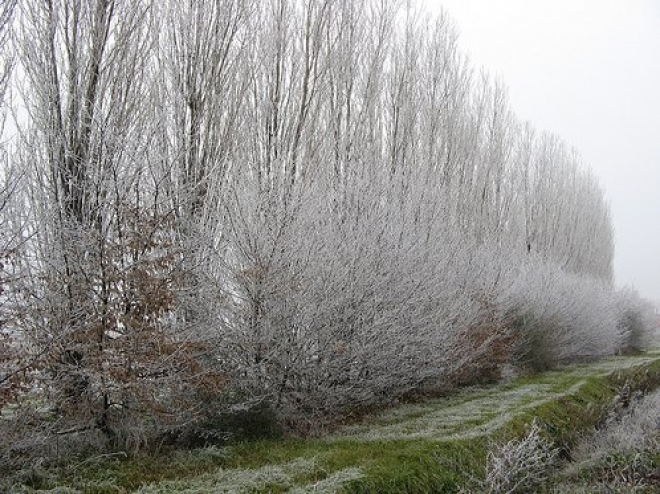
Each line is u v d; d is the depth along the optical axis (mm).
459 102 18594
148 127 8797
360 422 9914
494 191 22047
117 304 6898
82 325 6598
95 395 6922
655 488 9086
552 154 29609
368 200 10414
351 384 9695
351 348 9188
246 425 8180
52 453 6543
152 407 6887
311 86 12414
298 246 8406
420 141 16312
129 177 7141
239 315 8258
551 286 18938
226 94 10656
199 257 7879
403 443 8227
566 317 19422
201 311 7898
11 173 6281
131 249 7070
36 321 6488
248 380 8195
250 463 7082
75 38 7977
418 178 12922
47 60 7723
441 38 17453
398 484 6816
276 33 11766
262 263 8203
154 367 6855
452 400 12398
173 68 9992
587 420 12164
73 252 6945
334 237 9281
